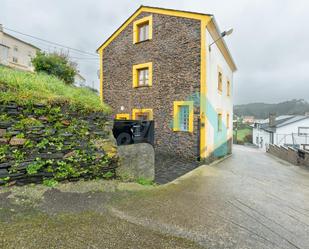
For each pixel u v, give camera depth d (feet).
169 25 29.76
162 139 30.19
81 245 6.43
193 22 27.32
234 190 14.14
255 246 7.06
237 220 9.16
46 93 12.16
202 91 26.35
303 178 21.22
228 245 7.04
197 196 12.33
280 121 92.43
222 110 36.52
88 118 12.91
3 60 65.67
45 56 45.47
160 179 16.62
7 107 9.73
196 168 22.33
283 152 40.98
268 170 24.91
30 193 9.61
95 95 17.69
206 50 26.96
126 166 14.30
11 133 9.70
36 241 6.43
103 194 11.08
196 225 8.42
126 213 9.14
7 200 8.67
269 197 13.02
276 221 9.29
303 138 77.30
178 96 28.71
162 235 7.46
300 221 9.41
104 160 13.14
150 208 9.93
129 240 6.96
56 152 11.16
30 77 14.89
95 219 8.26
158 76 30.96
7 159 9.57
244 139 124.36
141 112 32.83
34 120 10.52
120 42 36.37
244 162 31.30
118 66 36.60
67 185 11.22
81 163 12.11
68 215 8.34
